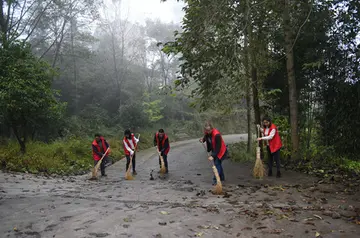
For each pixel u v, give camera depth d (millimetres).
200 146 20094
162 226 3922
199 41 8492
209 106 10375
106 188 6926
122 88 27656
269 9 9234
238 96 10773
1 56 10336
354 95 9102
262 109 11672
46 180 7977
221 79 9453
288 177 7594
